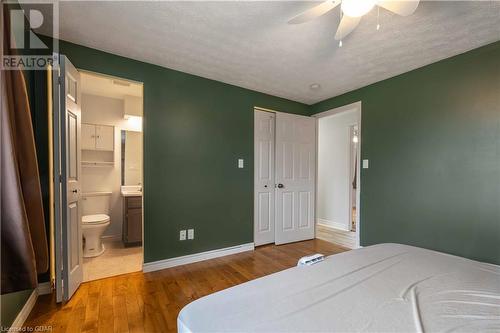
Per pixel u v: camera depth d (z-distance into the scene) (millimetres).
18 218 1225
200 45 2211
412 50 2268
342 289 1075
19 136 1375
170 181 2734
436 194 2504
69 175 1951
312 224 3990
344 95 3535
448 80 2416
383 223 2996
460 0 1582
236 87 3254
